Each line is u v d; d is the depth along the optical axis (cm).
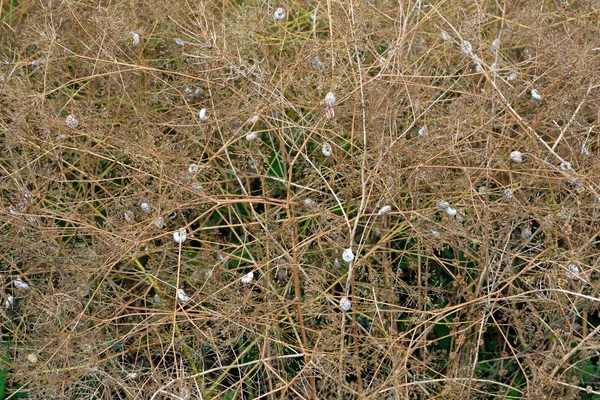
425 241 310
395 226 315
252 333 301
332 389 286
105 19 330
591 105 334
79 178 348
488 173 305
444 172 316
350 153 326
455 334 296
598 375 312
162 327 311
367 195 315
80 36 362
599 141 325
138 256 320
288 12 375
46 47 341
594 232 314
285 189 347
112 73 327
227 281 320
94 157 352
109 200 346
